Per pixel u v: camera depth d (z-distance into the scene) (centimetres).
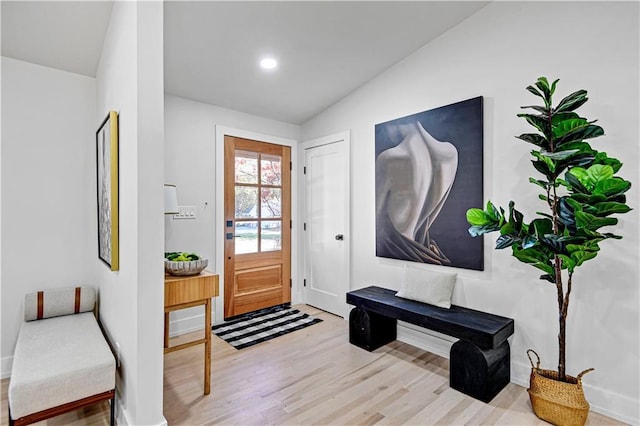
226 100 329
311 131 391
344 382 227
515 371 226
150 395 164
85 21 213
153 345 165
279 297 392
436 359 262
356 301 281
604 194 158
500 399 207
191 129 320
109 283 218
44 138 250
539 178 215
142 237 161
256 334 310
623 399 186
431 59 272
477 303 246
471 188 245
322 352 274
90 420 188
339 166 358
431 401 205
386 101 307
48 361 173
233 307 352
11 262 239
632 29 182
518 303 225
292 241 403
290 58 275
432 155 268
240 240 357
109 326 220
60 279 258
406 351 277
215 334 310
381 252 309
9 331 239
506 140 230
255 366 249
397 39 266
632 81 182
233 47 254
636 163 181
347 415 191
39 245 250
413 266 287
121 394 186
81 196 266
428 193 272
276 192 388
